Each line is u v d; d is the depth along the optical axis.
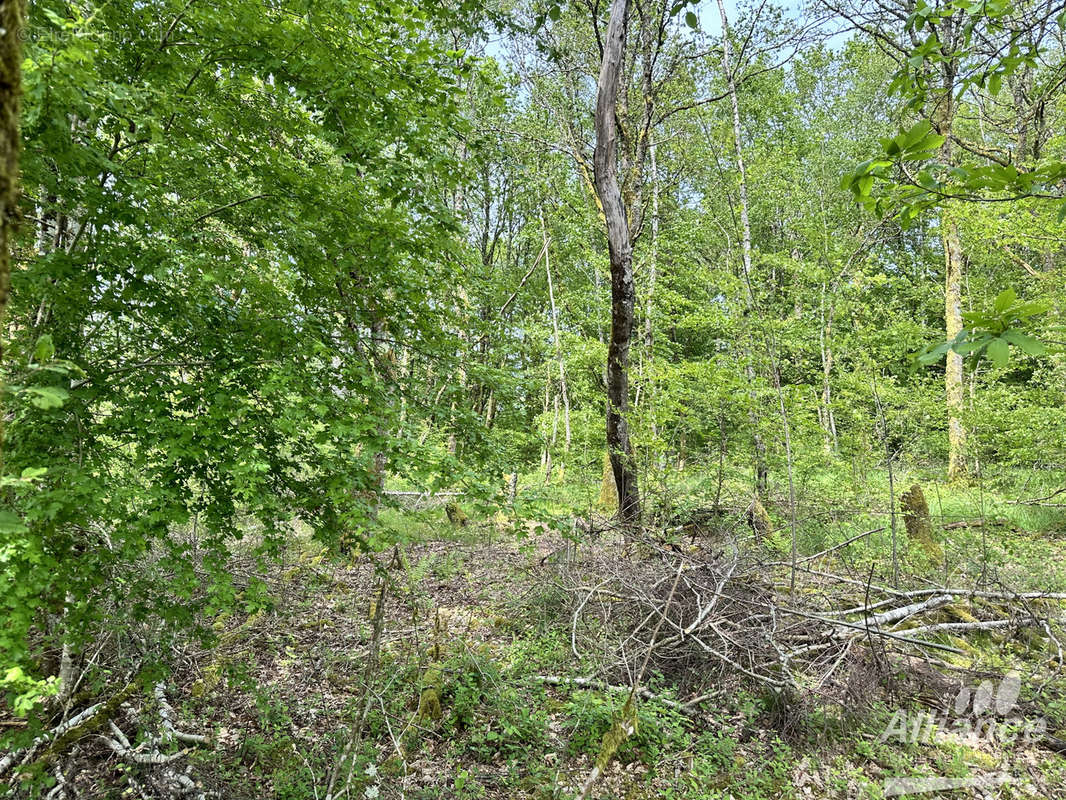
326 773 3.47
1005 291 1.40
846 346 8.67
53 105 2.06
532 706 4.18
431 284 3.87
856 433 8.71
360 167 3.28
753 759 3.66
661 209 13.69
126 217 2.67
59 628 2.97
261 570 2.92
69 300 2.57
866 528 7.68
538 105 11.46
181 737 3.74
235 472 2.51
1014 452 8.25
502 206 15.74
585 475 10.36
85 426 2.65
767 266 8.78
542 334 12.28
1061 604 5.57
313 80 2.98
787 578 6.10
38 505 2.19
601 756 3.24
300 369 2.93
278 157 3.34
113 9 2.59
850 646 4.55
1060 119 8.34
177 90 2.95
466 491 3.15
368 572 7.03
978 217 6.91
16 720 3.59
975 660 4.70
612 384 7.29
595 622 4.95
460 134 3.62
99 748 3.67
